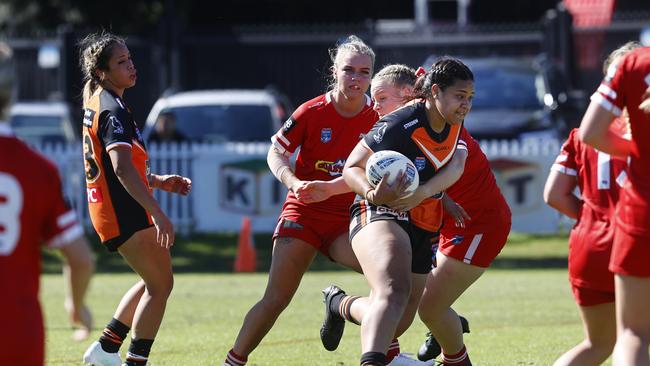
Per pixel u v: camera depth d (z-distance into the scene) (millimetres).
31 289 15398
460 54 92125
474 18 119250
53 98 87688
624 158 19000
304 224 24391
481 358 29250
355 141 24609
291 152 24766
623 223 18422
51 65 94438
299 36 95125
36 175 15531
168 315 39625
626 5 108812
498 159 69250
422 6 109375
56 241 15773
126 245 24266
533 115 70312
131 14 111688
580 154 20859
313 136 24656
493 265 60594
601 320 20656
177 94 79688
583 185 20734
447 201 23891
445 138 21578
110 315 39875
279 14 119188
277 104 76500
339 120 24562
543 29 88500
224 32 95562
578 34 91500
